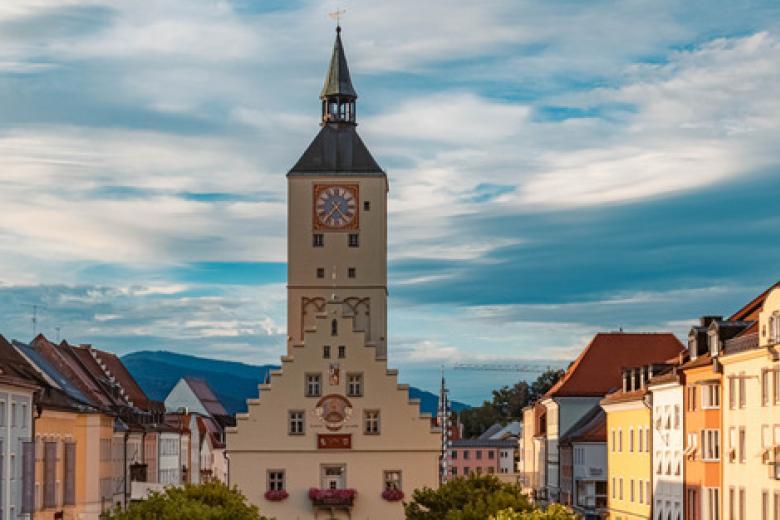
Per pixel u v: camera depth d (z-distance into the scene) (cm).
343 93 15262
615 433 13962
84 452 13288
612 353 17112
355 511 12350
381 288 14888
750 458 9550
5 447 10038
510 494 9650
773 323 9156
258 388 12494
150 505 8162
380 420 12456
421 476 12388
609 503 14225
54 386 12456
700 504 10562
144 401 17650
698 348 11062
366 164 15075
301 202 14975
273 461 12412
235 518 8844
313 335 12556
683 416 11175
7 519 10069
